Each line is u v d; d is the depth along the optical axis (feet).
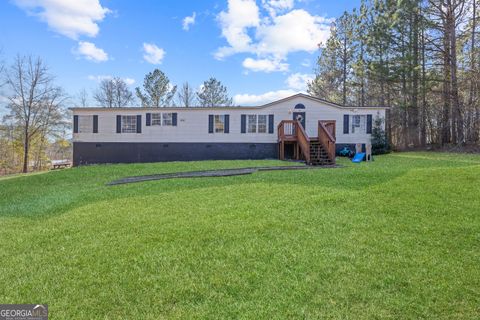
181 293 8.57
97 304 8.11
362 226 13.66
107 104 121.49
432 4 53.78
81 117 56.90
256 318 7.36
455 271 9.36
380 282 8.86
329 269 9.74
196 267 10.17
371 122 54.54
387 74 60.44
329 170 32.45
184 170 37.47
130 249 11.88
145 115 56.29
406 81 60.70
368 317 7.33
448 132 60.18
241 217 15.62
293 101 54.80
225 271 9.83
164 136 56.18
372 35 62.13
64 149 101.91
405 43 58.54
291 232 13.25
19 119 82.48
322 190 21.30
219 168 37.93
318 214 15.66
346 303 7.91
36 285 9.14
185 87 124.98
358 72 68.08
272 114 54.95
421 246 11.34
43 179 35.14
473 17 53.88
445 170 25.52
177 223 15.05
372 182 22.90
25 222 16.38
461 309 7.52
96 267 10.34
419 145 65.00
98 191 25.11
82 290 8.82
